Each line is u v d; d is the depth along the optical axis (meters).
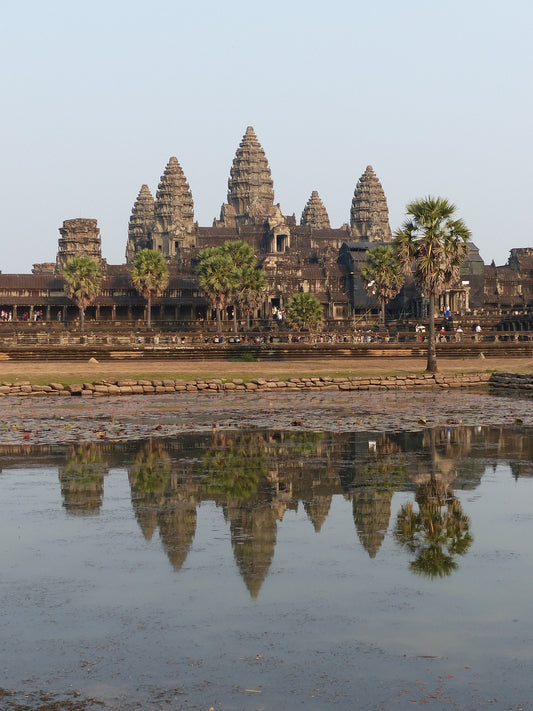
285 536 19.75
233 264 157.50
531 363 83.56
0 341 119.06
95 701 11.74
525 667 12.67
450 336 122.81
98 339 119.62
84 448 33.31
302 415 46.19
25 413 47.47
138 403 54.12
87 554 18.31
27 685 12.21
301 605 15.17
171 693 11.95
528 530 20.16
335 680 12.31
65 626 14.28
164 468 28.61
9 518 21.47
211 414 46.81
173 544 19.06
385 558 17.95
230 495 24.17
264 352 98.25
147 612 14.88
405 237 79.50
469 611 14.84
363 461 30.08
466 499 23.62
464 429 39.38
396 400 56.41
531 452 32.03
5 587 16.19
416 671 12.57
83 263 171.00
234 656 13.09
